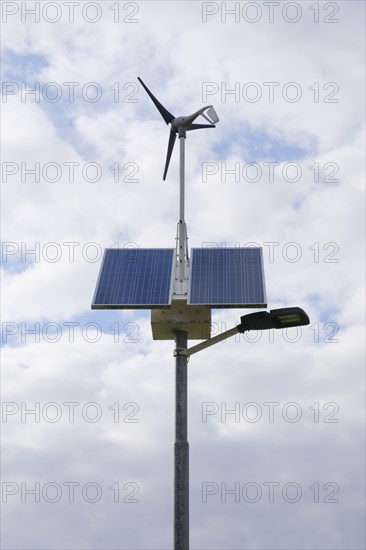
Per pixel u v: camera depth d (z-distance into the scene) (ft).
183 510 45.01
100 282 49.98
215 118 56.54
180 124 56.29
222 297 47.88
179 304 48.93
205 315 48.65
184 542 44.45
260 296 47.67
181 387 47.67
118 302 48.03
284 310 48.37
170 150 63.93
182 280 49.75
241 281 48.96
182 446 46.19
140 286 49.16
